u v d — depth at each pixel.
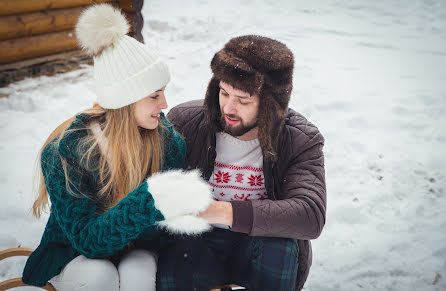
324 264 2.41
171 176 1.42
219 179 1.79
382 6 9.45
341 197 3.02
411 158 3.53
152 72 1.48
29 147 3.34
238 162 1.75
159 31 6.79
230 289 1.75
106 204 1.56
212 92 1.71
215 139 1.76
